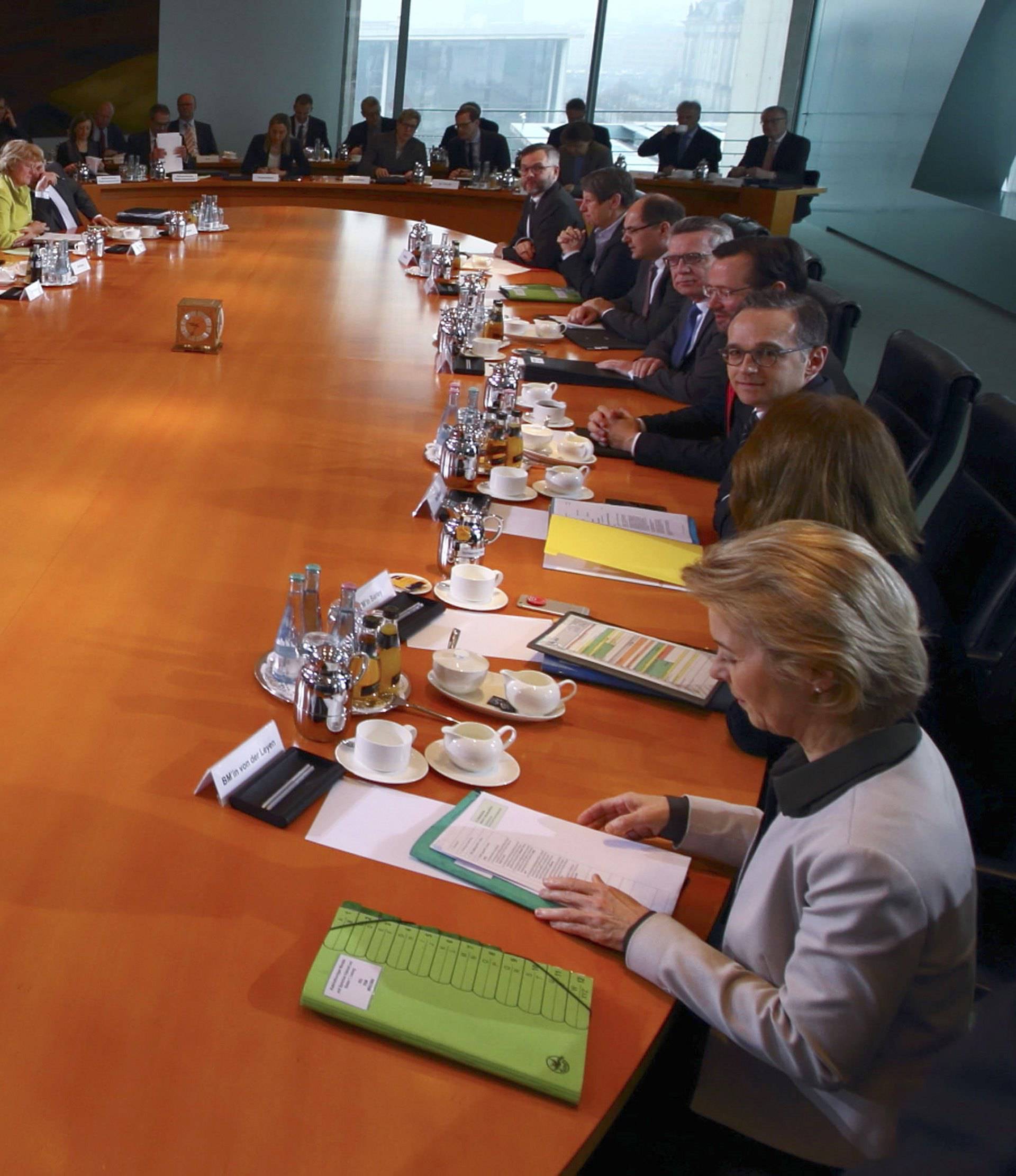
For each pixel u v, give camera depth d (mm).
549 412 3344
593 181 5324
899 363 3162
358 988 1176
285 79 11797
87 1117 1021
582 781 1616
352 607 1726
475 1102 1081
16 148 5602
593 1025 1187
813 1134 1302
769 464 1744
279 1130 1027
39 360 3592
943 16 10414
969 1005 1215
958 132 10367
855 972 1113
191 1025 1131
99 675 1767
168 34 11188
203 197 6430
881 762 1194
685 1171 1312
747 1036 1163
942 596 2551
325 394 3449
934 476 2904
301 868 1371
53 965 1188
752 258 3234
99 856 1358
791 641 1166
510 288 5367
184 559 2217
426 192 9023
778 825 1271
